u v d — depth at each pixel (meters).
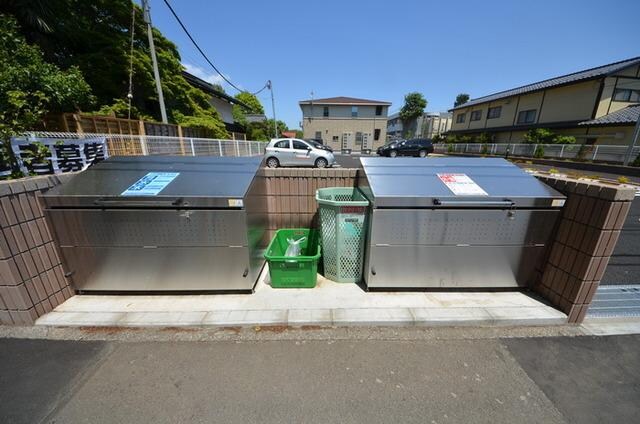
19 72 4.60
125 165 2.46
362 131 27.45
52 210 1.99
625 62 13.80
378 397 1.40
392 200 2.06
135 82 9.27
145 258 2.16
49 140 2.49
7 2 6.12
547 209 2.07
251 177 2.30
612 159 11.02
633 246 3.54
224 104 18.94
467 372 1.56
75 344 1.75
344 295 2.29
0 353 1.66
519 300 2.21
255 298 2.23
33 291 1.90
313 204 3.04
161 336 1.84
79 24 7.91
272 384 1.47
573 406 1.36
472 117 22.59
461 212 2.11
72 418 1.28
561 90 14.99
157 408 1.33
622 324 1.98
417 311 2.06
